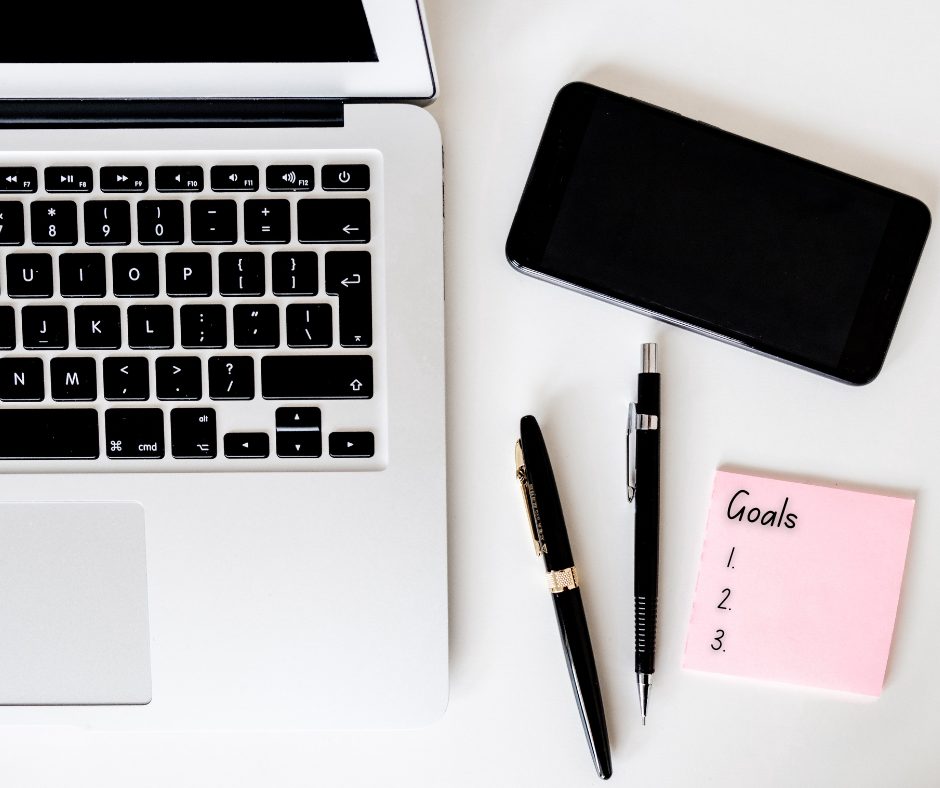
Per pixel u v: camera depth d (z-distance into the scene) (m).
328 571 0.38
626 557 0.41
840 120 0.40
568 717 0.41
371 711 0.38
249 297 0.36
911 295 0.40
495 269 0.40
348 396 0.37
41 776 0.42
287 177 0.36
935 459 0.41
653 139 0.39
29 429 0.37
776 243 0.39
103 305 0.36
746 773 0.41
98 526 0.38
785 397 0.41
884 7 0.40
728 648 0.41
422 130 0.36
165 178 0.36
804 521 0.40
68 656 0.38
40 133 0.36
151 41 0.33
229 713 0.38
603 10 0.40
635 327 0.41
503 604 0.41
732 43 0.40
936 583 0.41
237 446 0.37
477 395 0.41
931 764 0.41
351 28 0.32
